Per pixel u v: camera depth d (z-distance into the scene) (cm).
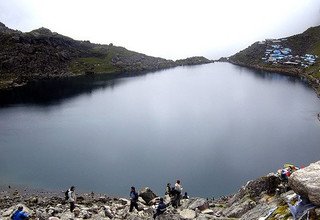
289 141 9906
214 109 15562
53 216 3262
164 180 6881
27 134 11000
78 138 10469
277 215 1769
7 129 11669
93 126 12188
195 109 15650
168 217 2866
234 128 11725
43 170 7519
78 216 3325
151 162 8044
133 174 7225
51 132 11288
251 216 2262
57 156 8612
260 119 13188
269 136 10494
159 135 10744
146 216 3300
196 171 7375
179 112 14912
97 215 3381
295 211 1490
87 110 15375
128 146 9475
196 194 6131
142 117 13875
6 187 6419
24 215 2708
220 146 9362
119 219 3234
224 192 6209
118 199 4672
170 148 9194
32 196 5788
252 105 16425
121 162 8050
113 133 11100
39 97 18675
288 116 13612
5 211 3369
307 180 1473
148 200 4069
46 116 13900
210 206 3578
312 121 12588
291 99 17625
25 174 7244
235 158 8300
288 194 2306
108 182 6762
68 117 13788
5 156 8650
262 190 3056
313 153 8700
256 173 7250
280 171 3219
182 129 11581
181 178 6988
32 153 8912
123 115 14312
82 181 6819
